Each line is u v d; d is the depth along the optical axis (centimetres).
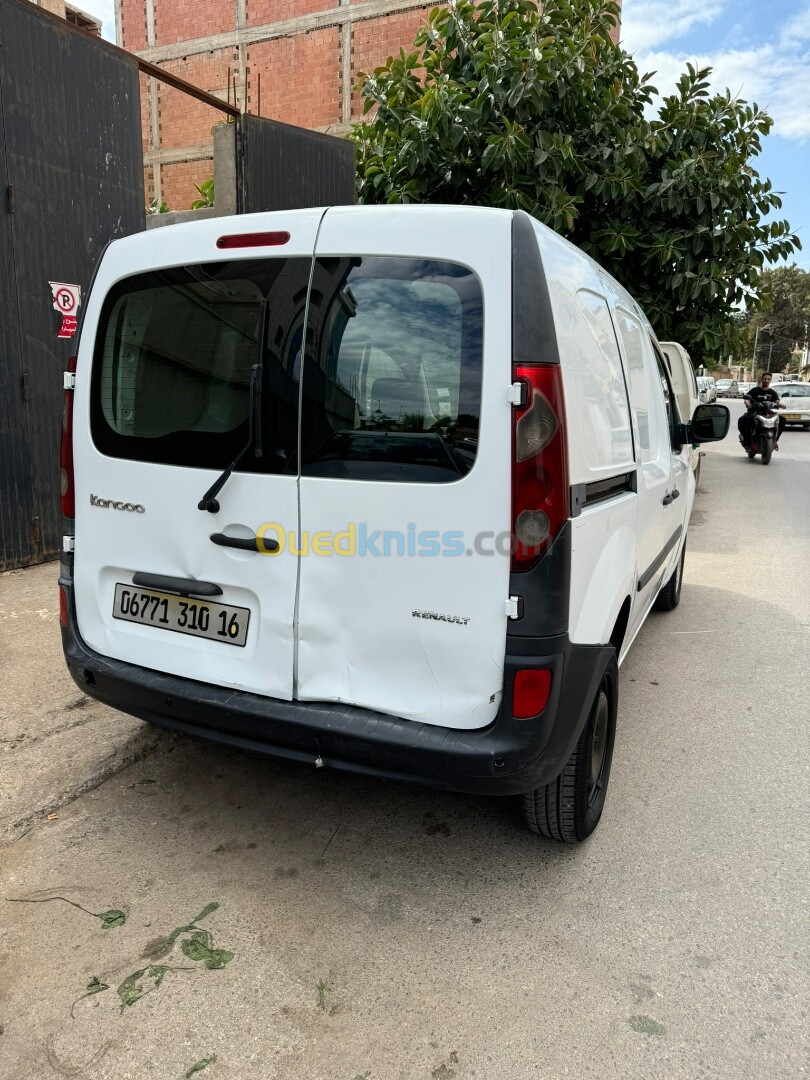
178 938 236
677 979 225
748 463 1661
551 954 234
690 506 611
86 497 282
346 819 305
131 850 280
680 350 809
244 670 252
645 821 309
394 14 1104
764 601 628
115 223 638
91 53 597
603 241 786
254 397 240
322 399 233
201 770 338
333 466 232
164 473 260
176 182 1304
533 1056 197
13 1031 201
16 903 250
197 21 1241
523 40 696
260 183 713
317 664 241
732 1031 206
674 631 551
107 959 227
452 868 275
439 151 715
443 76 762
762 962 232
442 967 228
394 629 230
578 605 233
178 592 262
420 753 224
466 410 217
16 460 580
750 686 451
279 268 239
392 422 225
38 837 285
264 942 236
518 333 213
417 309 223
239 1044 199
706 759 362
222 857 278
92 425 278
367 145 820
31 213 567
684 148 806
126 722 363
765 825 307
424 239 223
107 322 274
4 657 428
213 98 682
